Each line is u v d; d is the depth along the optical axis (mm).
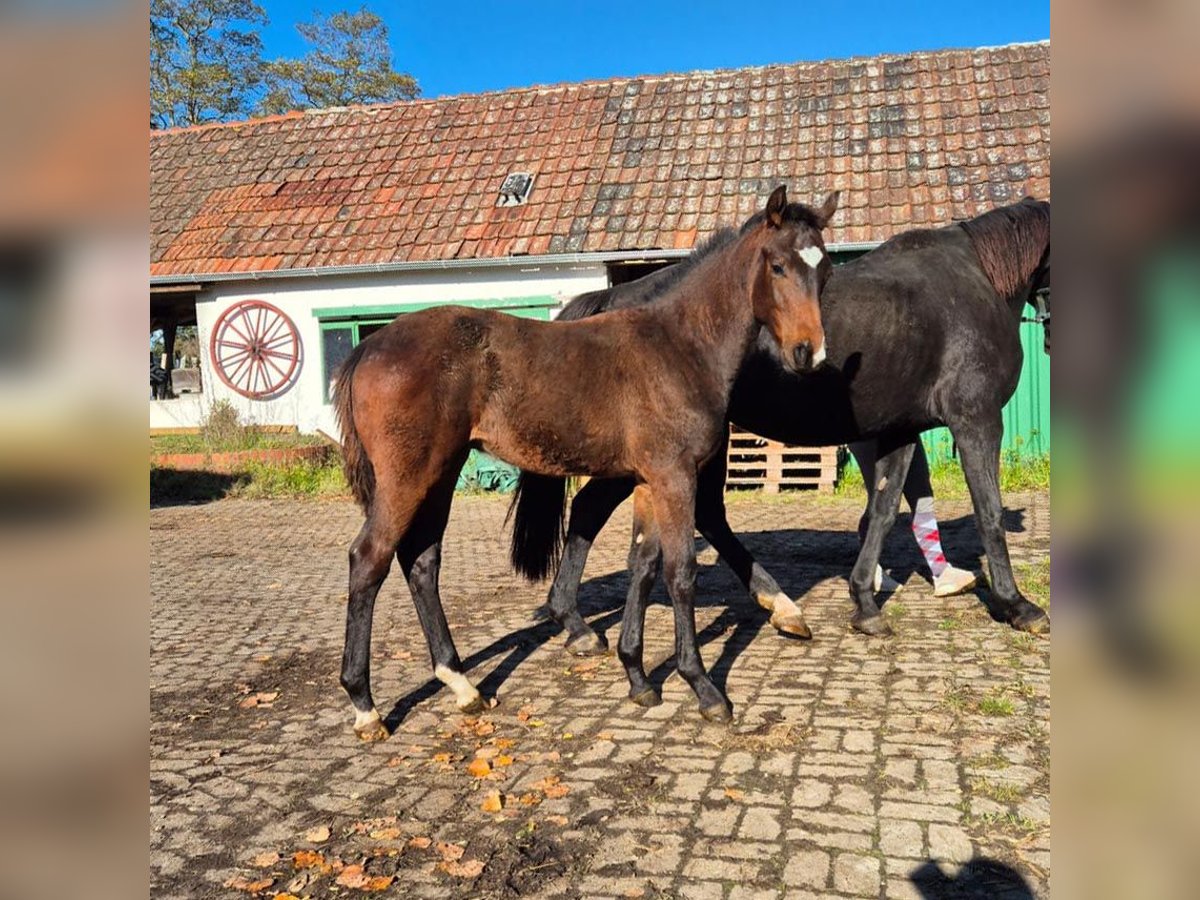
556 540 4477
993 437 4547
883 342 4418
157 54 26375
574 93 13367
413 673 4371
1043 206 4805
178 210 12828
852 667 4137
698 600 5559
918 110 11422
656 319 3764
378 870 2541
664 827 2719
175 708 3971
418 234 11312
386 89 29828
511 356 3512
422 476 3439
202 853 2668
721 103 12492
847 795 2869
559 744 3424
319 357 11633
